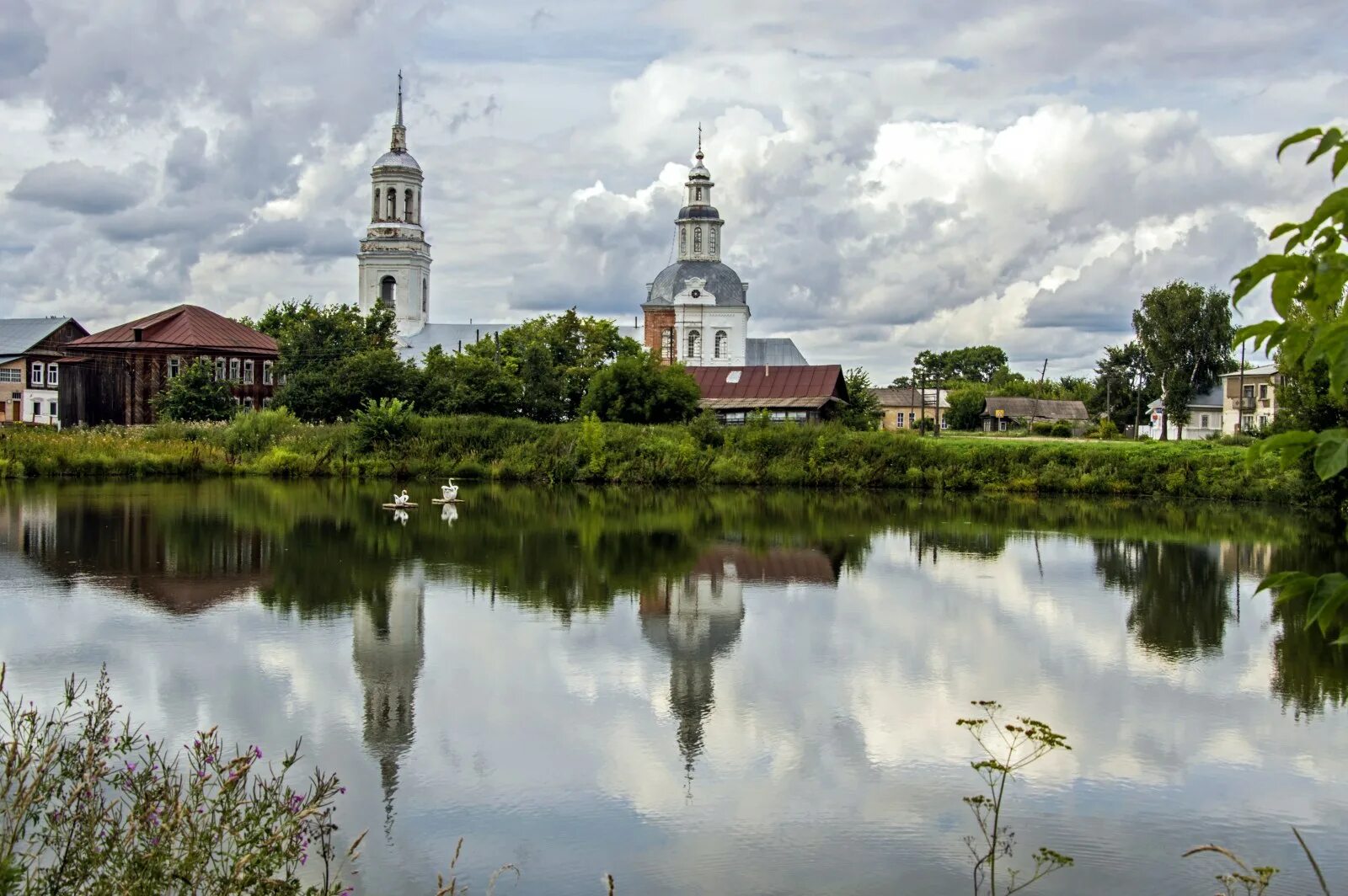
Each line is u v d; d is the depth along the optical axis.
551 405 73.25
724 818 13.48
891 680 19.27
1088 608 25.66
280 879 9.95
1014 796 14.22
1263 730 16.77
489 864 12.19
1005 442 62.34
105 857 7.73
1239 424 88.19
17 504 42.47
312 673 18.98
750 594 27.02
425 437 63.34
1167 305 91.06
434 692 18.08
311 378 71.31
